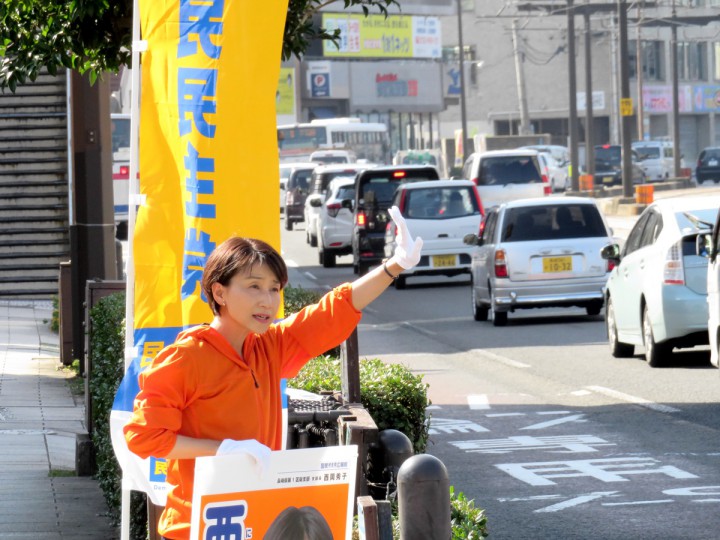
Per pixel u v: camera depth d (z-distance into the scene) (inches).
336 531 272.8
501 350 1235.2
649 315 1063.0
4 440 796.0
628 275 1113.4
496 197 2390.5
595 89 6978.4
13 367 1106.7
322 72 6574.8
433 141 7278.5
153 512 404.2
